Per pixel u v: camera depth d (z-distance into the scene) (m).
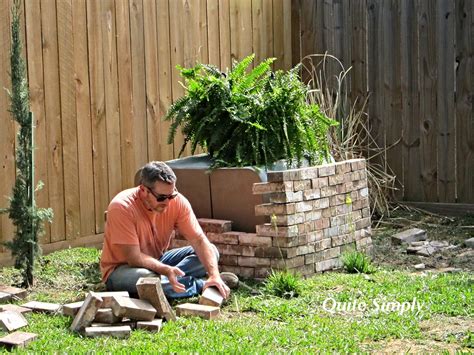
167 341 5.59
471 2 8.73
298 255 6.91
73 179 7.66
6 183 7.24
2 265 7.20
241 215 7.12
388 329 5.71
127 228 6.33
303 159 7.45
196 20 8.59
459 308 6.06
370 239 7.59
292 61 9.70
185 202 6.51
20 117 6.70
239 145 7.24
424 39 8.97
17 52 6.69
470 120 8.79
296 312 6.12
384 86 9.20
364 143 9.30
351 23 9.35
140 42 8.11
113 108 7.93
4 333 5.75
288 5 9.59
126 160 8.04
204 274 6.56
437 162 8.97
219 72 7.52
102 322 5.86
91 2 7.75
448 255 7.59
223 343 5.54
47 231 7.49
